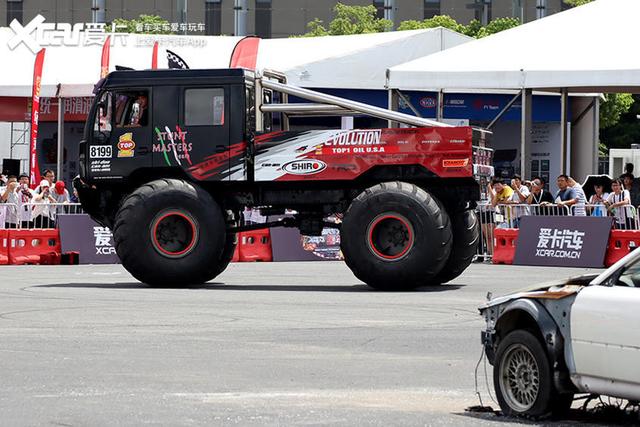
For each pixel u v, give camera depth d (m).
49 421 17.41
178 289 40.28
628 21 63.12
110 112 41.66
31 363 23.27
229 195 41.91
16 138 102.06
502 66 61.28
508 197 55.72
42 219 56.31
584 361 16.88
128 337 27.31
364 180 40.88
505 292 39.16
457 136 39.53
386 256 39.12
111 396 19.61
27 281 43.84
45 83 78.81
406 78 62.47
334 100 41.38
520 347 17.78
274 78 44.81
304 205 42.00
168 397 19.56
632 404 17.62
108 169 41.69
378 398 19.69
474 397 19.86
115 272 49.16
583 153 92.56
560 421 17.53
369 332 28.39
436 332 28.39
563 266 52.19
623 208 52.69
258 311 33.00
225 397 19.61
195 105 41.03
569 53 61.09
